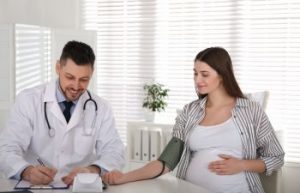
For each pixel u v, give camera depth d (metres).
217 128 2.21
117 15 3.95
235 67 3.62
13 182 1.90
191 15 3.73
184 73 3.79
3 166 1.98
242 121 2.20
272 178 2.54
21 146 2.13
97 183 1.77
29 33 3.32
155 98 3.64
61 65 2.00
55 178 2.00
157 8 3.83
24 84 3.30
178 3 3.76
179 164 2.29
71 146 2.19
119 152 2.21
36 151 2.20
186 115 2.33
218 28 3.65
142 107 3.90
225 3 3.62
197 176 2.15
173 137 2.28
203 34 3.70
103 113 2.26
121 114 4.01
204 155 2.18
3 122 3.29
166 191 1.80
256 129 2.23
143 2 3.87
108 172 1.98
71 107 2.20
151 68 3.89
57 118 2.15
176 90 3.82
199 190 1.82
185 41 3.77
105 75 4.04
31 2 3.98
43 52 3.48
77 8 4.01
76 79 1.97
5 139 2.10
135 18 3.91
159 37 3.85
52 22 4.00
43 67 3.49
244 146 2.19
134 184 1.92
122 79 3.99
